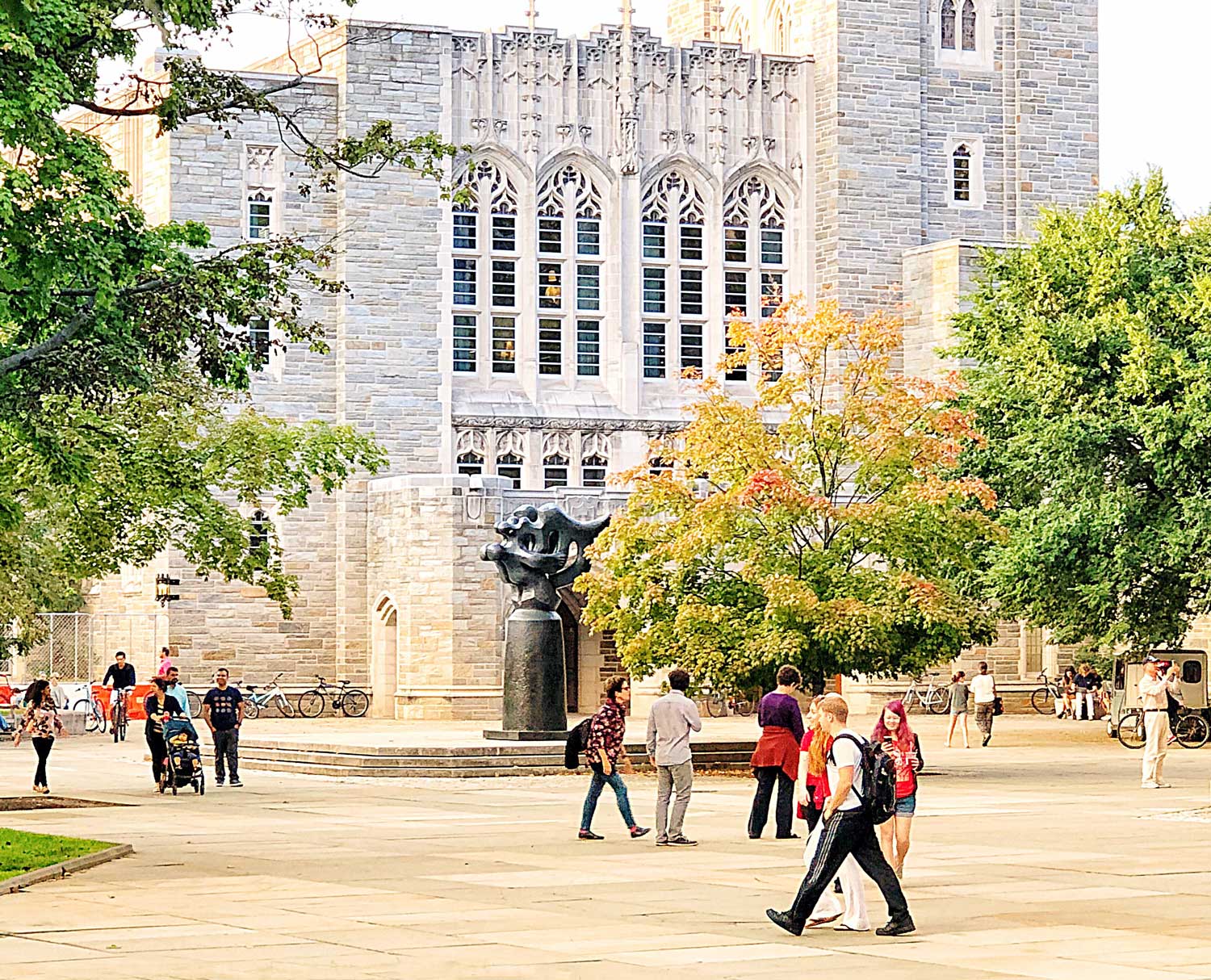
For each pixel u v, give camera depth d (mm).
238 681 62344
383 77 64438
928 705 65312
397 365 64250
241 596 62469
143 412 35406
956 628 39406
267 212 63688
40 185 24000
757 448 40969
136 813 31359
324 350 28984
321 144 63938
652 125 68125
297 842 26234
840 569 39969
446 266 64938
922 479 40844
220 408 39094
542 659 42594
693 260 68625
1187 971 15875
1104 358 50531
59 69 23578
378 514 62375
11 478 33906
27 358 25484
